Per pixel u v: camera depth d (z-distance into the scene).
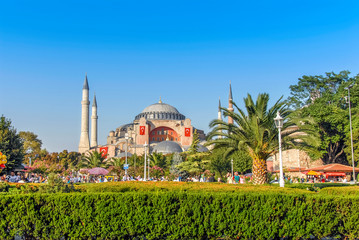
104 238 10.82
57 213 10.70
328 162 69.12
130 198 10.76
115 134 155.88
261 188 15.56
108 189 14.59
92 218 10.68
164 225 10.70
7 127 42.91
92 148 137.25
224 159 24.70
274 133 23.72
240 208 11.00
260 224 10.98
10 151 41.44
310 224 11.19
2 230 10.53
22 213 10.58
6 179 31.45
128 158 87.81
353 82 66.19
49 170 64.69
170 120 139.00
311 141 23.23
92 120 146.88
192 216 10.84
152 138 138.62
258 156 23.81
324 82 74.12
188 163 60.41
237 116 24.52
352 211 11.30
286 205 11.16
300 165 71.81
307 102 74.88
